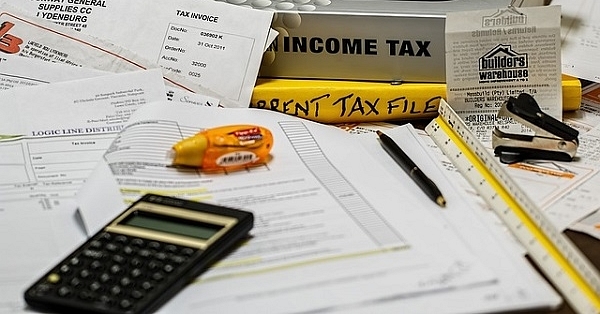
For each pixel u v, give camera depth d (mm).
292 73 1111
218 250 830
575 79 1095
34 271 841
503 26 1048
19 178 955
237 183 929
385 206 899
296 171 947
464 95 1060
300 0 1124
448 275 811
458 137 1017
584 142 1042
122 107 1044
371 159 973
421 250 839
